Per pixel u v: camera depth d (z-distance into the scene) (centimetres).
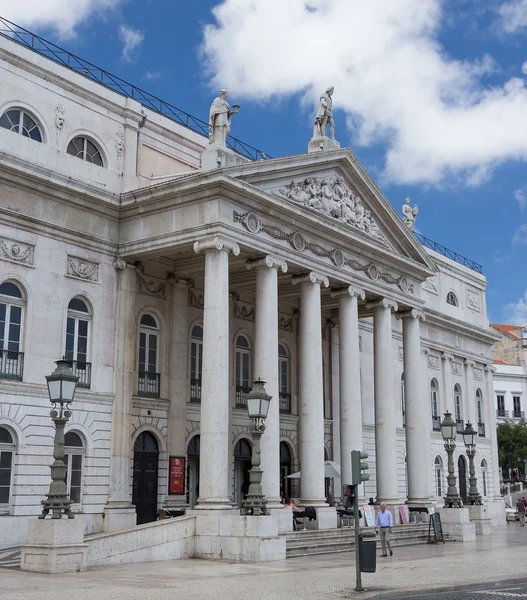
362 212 3272
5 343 2431
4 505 2361
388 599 1462
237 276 3147
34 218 2520
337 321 3834
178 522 2259
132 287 2784
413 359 3531
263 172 2730
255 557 2169
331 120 3238
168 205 2656
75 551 1838
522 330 8944
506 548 2788
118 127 2933
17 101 2600
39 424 2455
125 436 2681
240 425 3272
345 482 3044
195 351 3141
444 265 4897
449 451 3256
